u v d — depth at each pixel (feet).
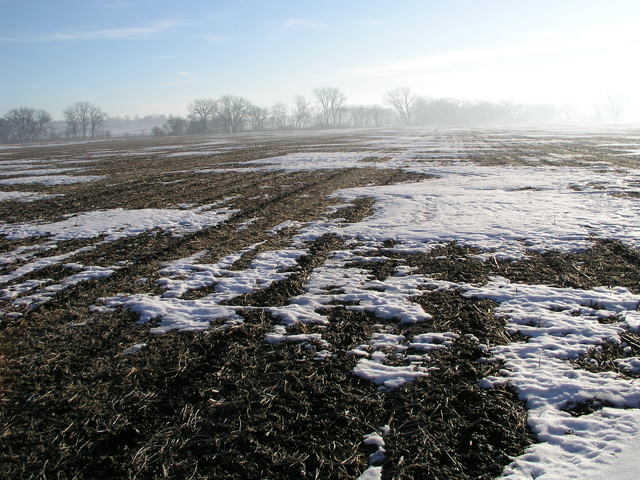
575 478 10.15
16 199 57.11
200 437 12.39
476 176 64.49
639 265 24.54
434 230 33.63
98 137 432.25
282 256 29.01
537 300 20.53
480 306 20.26
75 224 40.50
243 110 497.05
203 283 24.50
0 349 17.79
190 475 11.04
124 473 11.19
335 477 10.85
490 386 14.23
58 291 23.90
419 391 14.08
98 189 63.41
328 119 611.88
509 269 24.99
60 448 12.12
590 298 20.38
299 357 16.42
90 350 17.48
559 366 15.11
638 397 13.15
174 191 58.70
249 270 26.48
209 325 19.20
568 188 50.85
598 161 79.66
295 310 20.35
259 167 85.51
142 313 20.70
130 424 13.03
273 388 14.52
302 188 57.57
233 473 11.07
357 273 25.30
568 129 288.30
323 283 23.89
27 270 27.66
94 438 12.51
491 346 16.70
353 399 13.84
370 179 64.85
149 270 26.96
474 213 39.01
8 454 11.96
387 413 13.15
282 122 577.84
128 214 44.16
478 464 11.09
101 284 24.84
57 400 14.30
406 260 27.40
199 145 187.01
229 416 13.24
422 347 16.79
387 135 244.83
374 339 17.58
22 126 438.81
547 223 34.32
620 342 16.39
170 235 35.53
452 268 25.53
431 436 12.10
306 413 13.25
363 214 40.96
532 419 12.50
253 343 17.52
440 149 119.34
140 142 255.09
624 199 42.63
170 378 15.28
